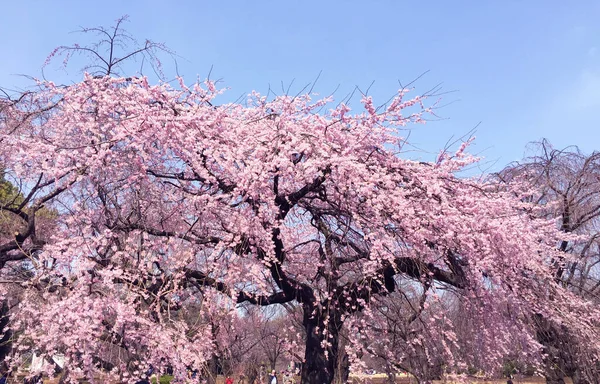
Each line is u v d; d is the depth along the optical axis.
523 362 7.76
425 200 6.33
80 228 6.18
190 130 6.26
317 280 7.26
